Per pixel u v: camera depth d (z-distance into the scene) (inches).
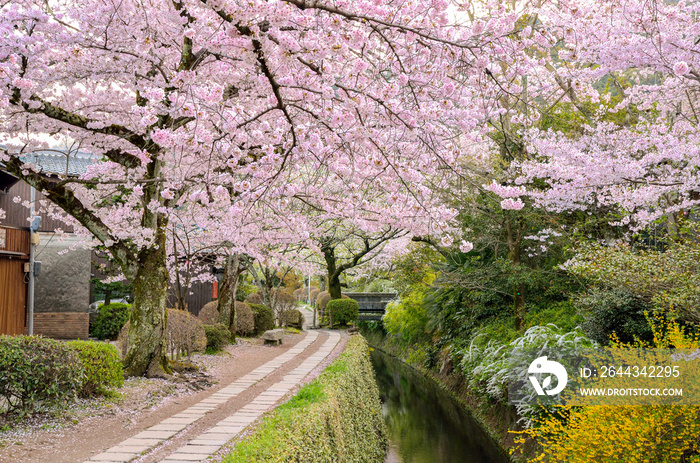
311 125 242.8
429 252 681.0
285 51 180.1
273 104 231.1
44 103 283.4
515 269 463.8
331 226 641.0
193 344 499.2
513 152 460.4
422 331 789.2
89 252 680.4
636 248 411.2
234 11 164.6
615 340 317.7
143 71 277.4
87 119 295.9
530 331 399.2
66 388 278.1
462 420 523.8
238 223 298.2
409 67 226.1
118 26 246.8
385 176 284.2
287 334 790.5
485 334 514.6
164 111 236.4
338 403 285.6
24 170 330.0
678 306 265.0
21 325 486.9
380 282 1211.9
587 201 401.7
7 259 470.3
